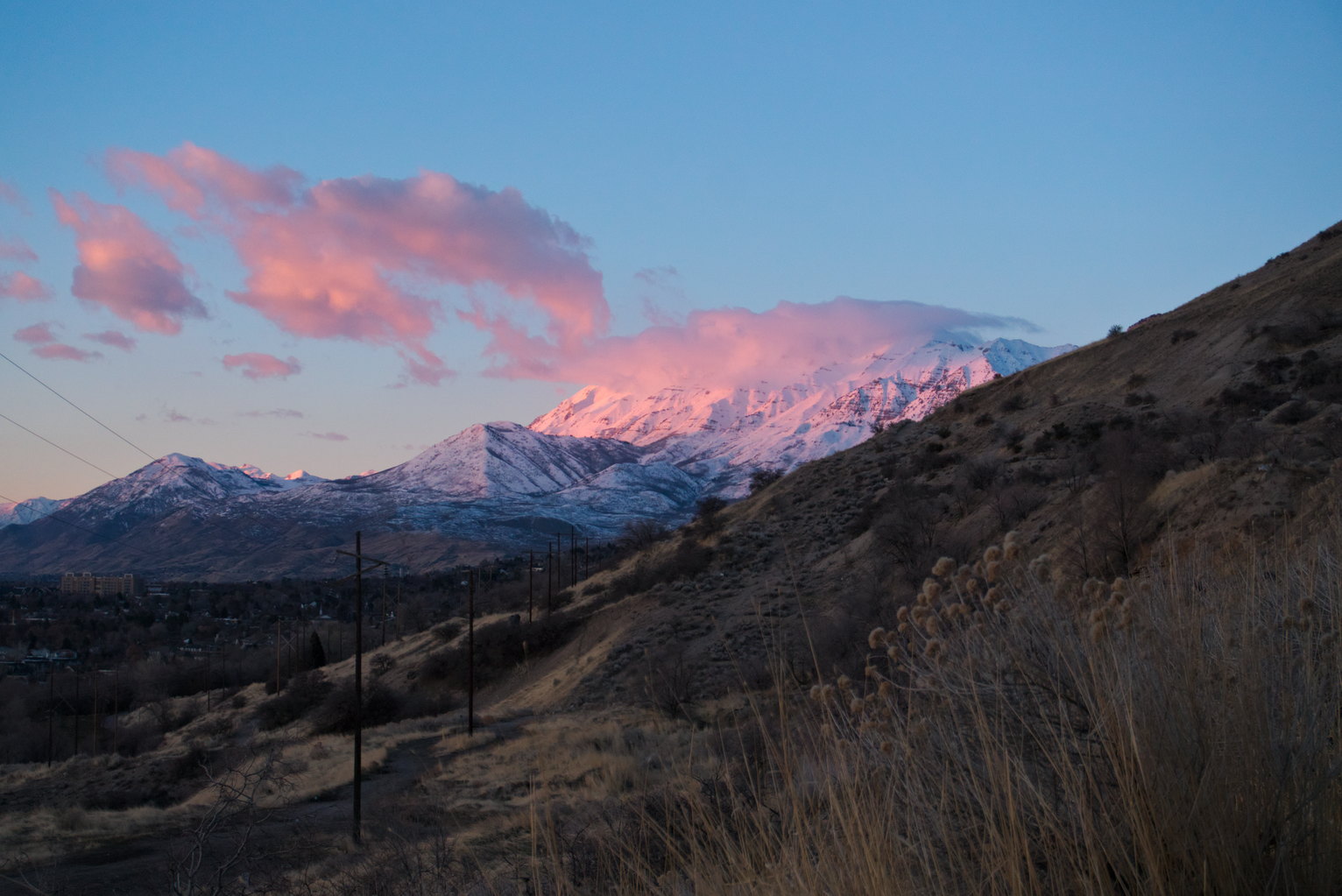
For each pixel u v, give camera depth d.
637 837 4.08
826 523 64.56
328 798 27.03
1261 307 68.75
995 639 3.32
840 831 2.96
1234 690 2.87
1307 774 2.57
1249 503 19.36
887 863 2.73
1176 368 68.69
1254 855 2.53
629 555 85.75
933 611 3.58
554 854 4.04
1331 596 3.58
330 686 63.66
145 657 112.19
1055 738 2.87
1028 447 61.62
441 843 7.86
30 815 30.83
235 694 82.75
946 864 2.83
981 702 3.09
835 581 31.84
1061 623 3.27
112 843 22.89
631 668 47.41
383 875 7.98
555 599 80.81
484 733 38.75
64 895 14.59
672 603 57.69
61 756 68.88
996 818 2.81
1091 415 63.84
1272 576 4.22
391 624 128.75
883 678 3.46
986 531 37.78
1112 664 3.05
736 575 59.78
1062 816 2.79
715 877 3.20
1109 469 34.97
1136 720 2.79
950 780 2.99
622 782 10.16
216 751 46.09
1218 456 31.02
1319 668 3.03
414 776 29.58
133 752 63.59
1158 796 2.60
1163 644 3.16
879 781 3.08
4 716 75.12
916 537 38.69
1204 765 2.69
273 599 177.25
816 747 3.42
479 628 79.44
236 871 7.82
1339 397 44.97
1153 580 3.80
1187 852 2.51
